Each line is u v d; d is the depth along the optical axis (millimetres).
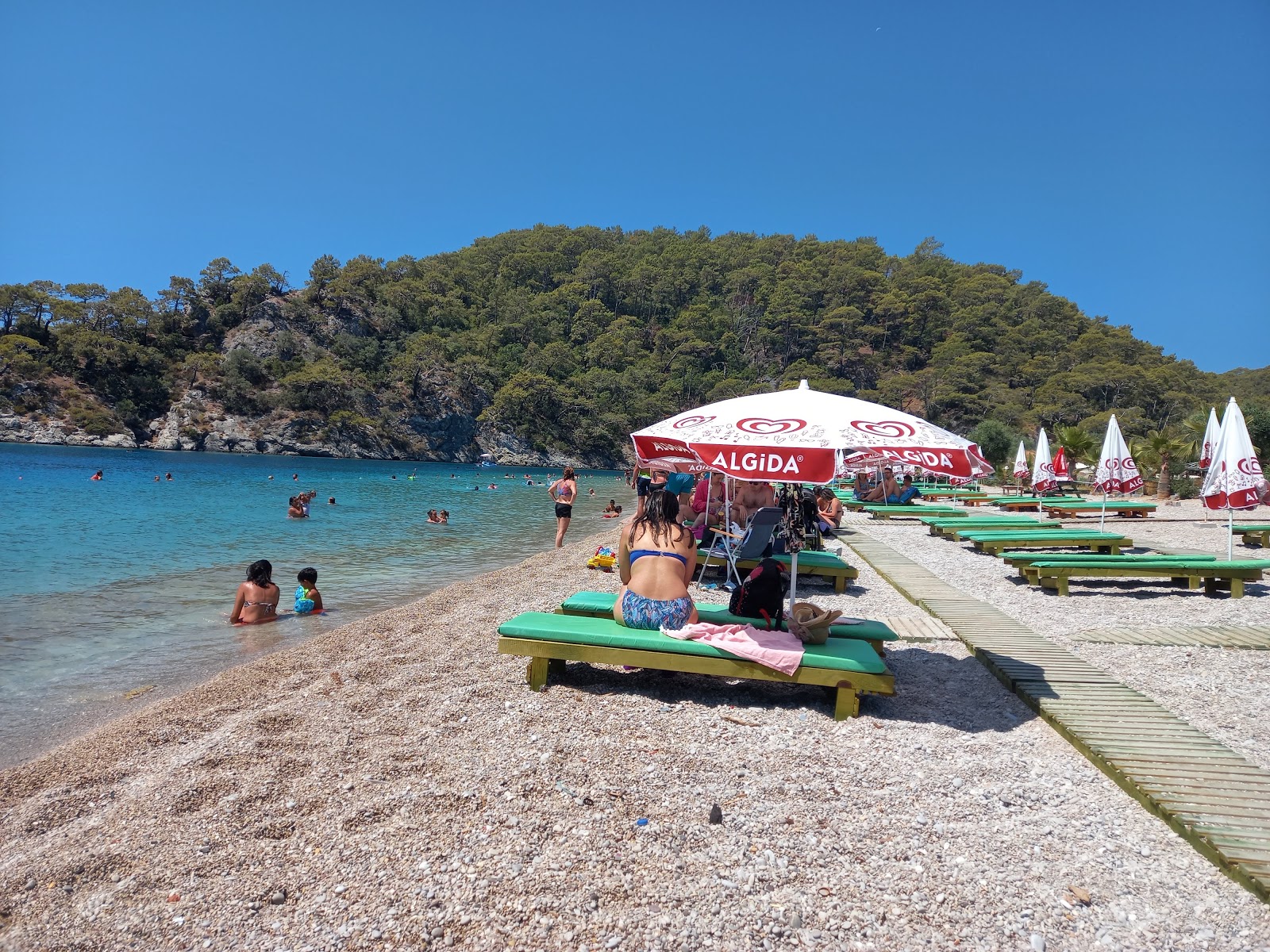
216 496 32250
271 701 5969
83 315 123688
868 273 190250
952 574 11484
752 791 3959
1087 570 9617
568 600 6566
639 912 2920
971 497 26156
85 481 40031
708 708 5270
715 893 3047
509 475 77625
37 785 4477
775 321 178875
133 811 3863
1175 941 2797
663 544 5613
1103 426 107750
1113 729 4758
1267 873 3125
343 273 163250
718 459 4473
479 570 13977
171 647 8094
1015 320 177750
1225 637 7262
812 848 3406
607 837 3463
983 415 135125
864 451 4633
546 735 4672
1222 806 3723
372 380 132500
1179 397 132250
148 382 117188
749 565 9906
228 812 3762
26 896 3137
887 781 4137
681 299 197750
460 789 3949
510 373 151000
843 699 5066
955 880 3180
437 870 3203
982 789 4055
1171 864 3334
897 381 153625
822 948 2736
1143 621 8109
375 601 10766
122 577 12367
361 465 94688
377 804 3791
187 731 5273
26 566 13227
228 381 117000
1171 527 18031
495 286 190375
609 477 90688
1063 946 2766
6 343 110312
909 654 6887
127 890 3131
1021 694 5590
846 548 14531
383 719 5148
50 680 6883
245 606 9211
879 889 3107
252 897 3062
